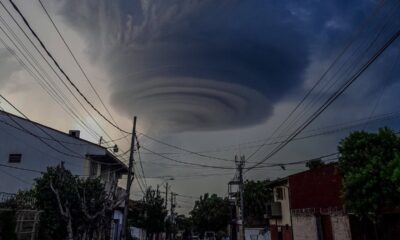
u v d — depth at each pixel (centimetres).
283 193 3166
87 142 2942
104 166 3347
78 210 1867
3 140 2700
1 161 2666
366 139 1411
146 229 4631
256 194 4931
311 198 2397
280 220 3228
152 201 4681
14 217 1458
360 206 1314
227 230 7419
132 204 4625
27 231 1622
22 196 1745
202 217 7831
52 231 1833
